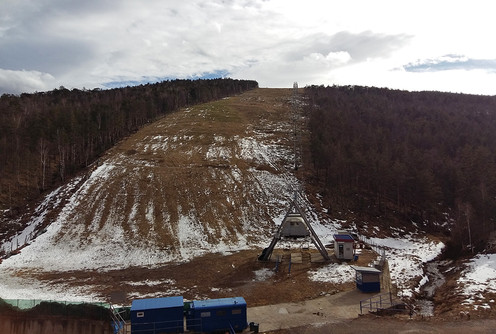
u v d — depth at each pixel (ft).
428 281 127.54
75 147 255.70
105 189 204.13
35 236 163.32
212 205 196.54
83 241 159.63
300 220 141.28
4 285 116.88
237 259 141.18
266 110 403.75
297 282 114.01
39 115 266.36
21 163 224.12
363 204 211.61
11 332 81.56
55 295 106.32
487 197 184.03
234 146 279.08
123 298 81.92
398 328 74.43
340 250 137.28
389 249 164.45
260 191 213.87
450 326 74.90
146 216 182.09
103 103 334.03
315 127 289.53
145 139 291.58
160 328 77.41
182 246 158.81
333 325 78.02
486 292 102.63
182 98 463.42
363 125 294.46
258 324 78.23
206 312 78.43
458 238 176.45
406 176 208.23
